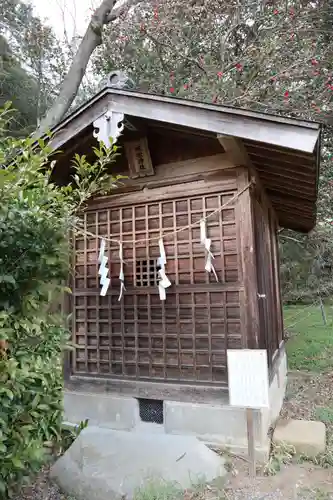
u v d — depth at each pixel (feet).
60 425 8.41
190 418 12.62
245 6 26.09
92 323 15.08
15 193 6.75
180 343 13.35
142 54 29.14
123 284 14.29
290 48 26.08
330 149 28.73
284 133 10.28
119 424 13.65
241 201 12.85
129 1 27.09
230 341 12.67
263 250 16.02
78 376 14.93
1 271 6.61
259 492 9.99
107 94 12.41
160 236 13.71
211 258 12.94
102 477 10.37
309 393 19.33
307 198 17.06
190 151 13.75
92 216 15.43
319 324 39.09
